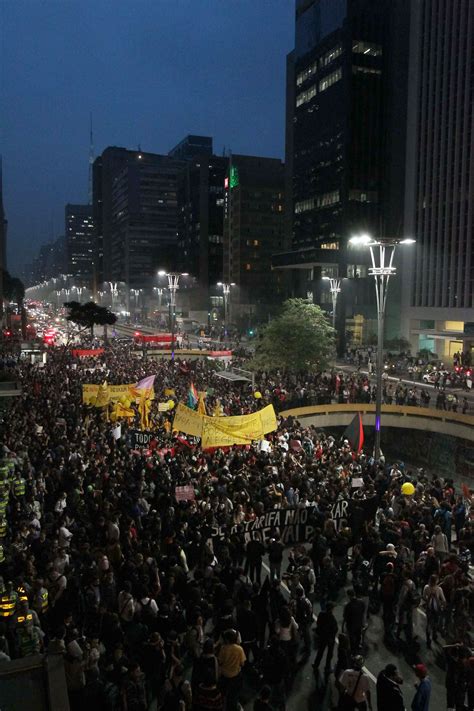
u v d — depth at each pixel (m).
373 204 95.19
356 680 9.88
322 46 98.94
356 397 42.59
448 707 11.22
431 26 81.69
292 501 18.95
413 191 86.19
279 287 149.50
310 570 14.27
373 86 93.75
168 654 11.17
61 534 15.24
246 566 15.55
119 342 88.00
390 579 13.82
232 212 151.00
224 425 23.58
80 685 9.34
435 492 20.69
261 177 147.62
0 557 14.57
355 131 93.44
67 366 54.19
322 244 101.31
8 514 17.25
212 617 13.79
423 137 83.88
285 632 11.92
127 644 11.18
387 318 92.38
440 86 80.38
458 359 65.69
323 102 99.50
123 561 13.91
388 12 93.19
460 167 76.88
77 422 29.70
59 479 19.59
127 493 17.97
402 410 41.66
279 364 51.25
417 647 13.51
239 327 127.62
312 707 11.35
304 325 51.16
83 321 99.06
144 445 25.88
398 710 9.62
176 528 15.94
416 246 85.88
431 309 82.88
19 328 107.44
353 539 17.92
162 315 163.88
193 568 15.50
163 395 37.56
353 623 12.57
